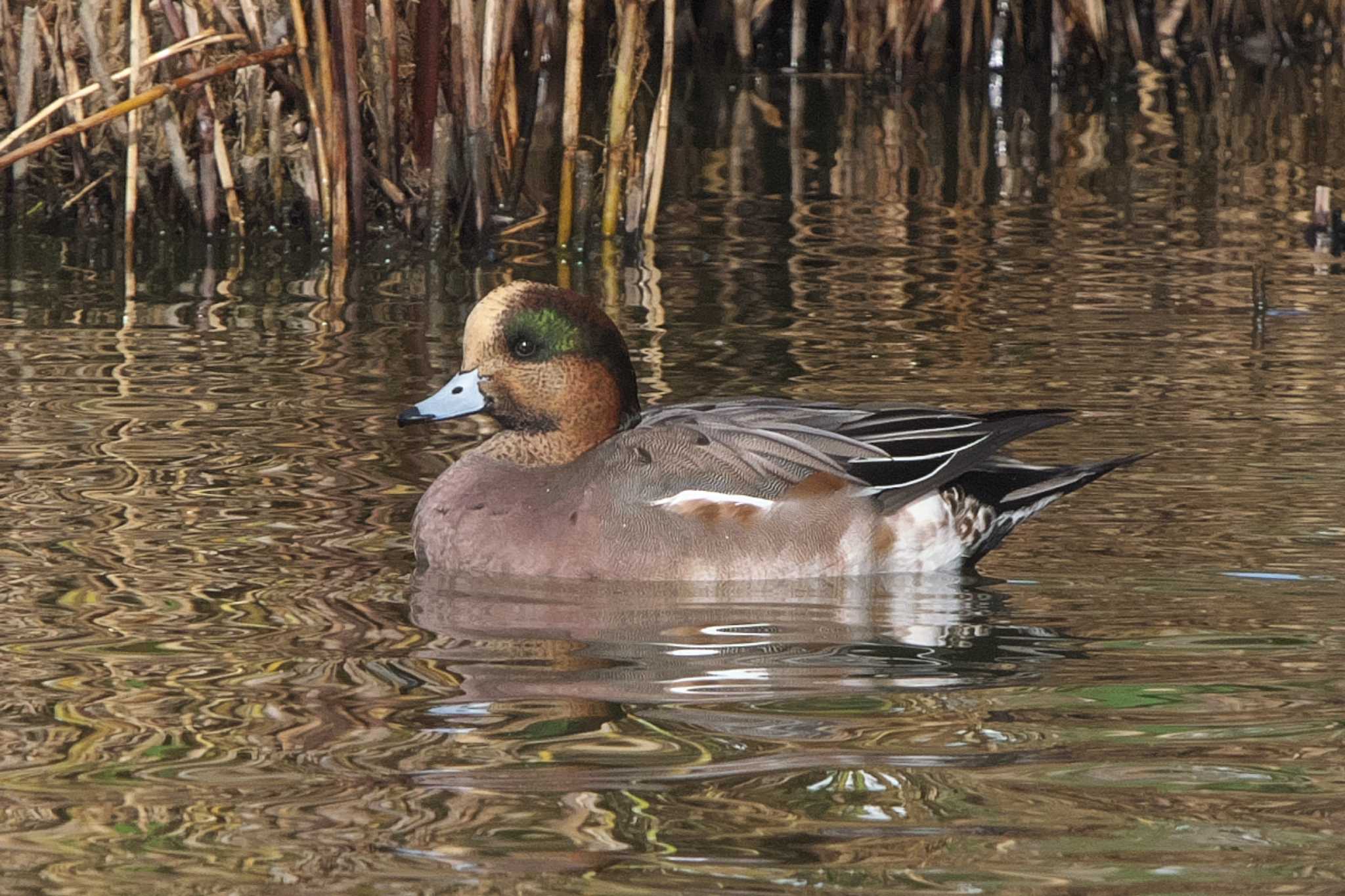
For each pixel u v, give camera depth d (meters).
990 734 7.30
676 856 6.20
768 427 10.19
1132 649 8.38
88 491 10.68
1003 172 21.92
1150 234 18.56
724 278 16.75
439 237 18.27
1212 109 25.78
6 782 6.79
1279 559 9.62
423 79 18.19
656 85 26.98
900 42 27.75
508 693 7.77
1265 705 7.61
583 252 18.08
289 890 5.96
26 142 18.69
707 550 9.71
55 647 8.27
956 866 6.12
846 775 6.88
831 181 21.47
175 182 18.91
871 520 9.84
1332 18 30.05
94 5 17.12
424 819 6.48
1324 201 18.14
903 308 15.51
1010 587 9.45
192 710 7.52
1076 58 27.77
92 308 15.71
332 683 7.88
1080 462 11.23
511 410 10.38
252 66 18.08
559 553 9.77
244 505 10.55
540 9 19.20
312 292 16.41
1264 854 6.22
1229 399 12.57
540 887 5.99
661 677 8.01
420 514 10.05
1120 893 5.94
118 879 6.04
